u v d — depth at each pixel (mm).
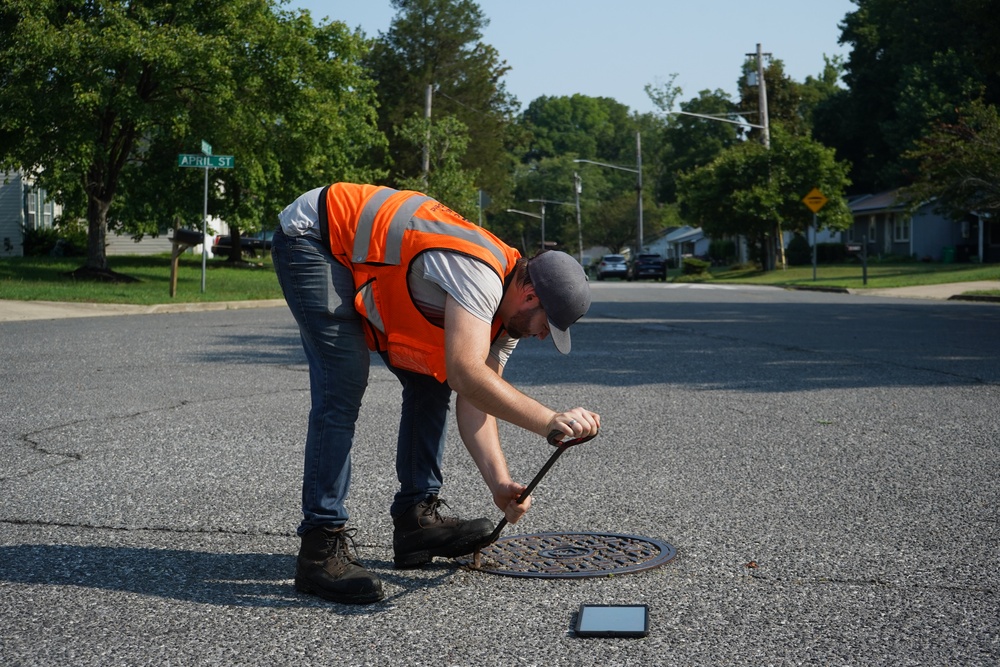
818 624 3244
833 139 70688
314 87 27109
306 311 3590
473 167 70812
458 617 3346
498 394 3240
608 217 101125
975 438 6453
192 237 20344
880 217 54875
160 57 22641
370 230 3506
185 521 4539
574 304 3350
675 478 5352
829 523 4473
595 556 3982
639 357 11211
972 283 29109
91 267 24656
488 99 73250
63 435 6551
